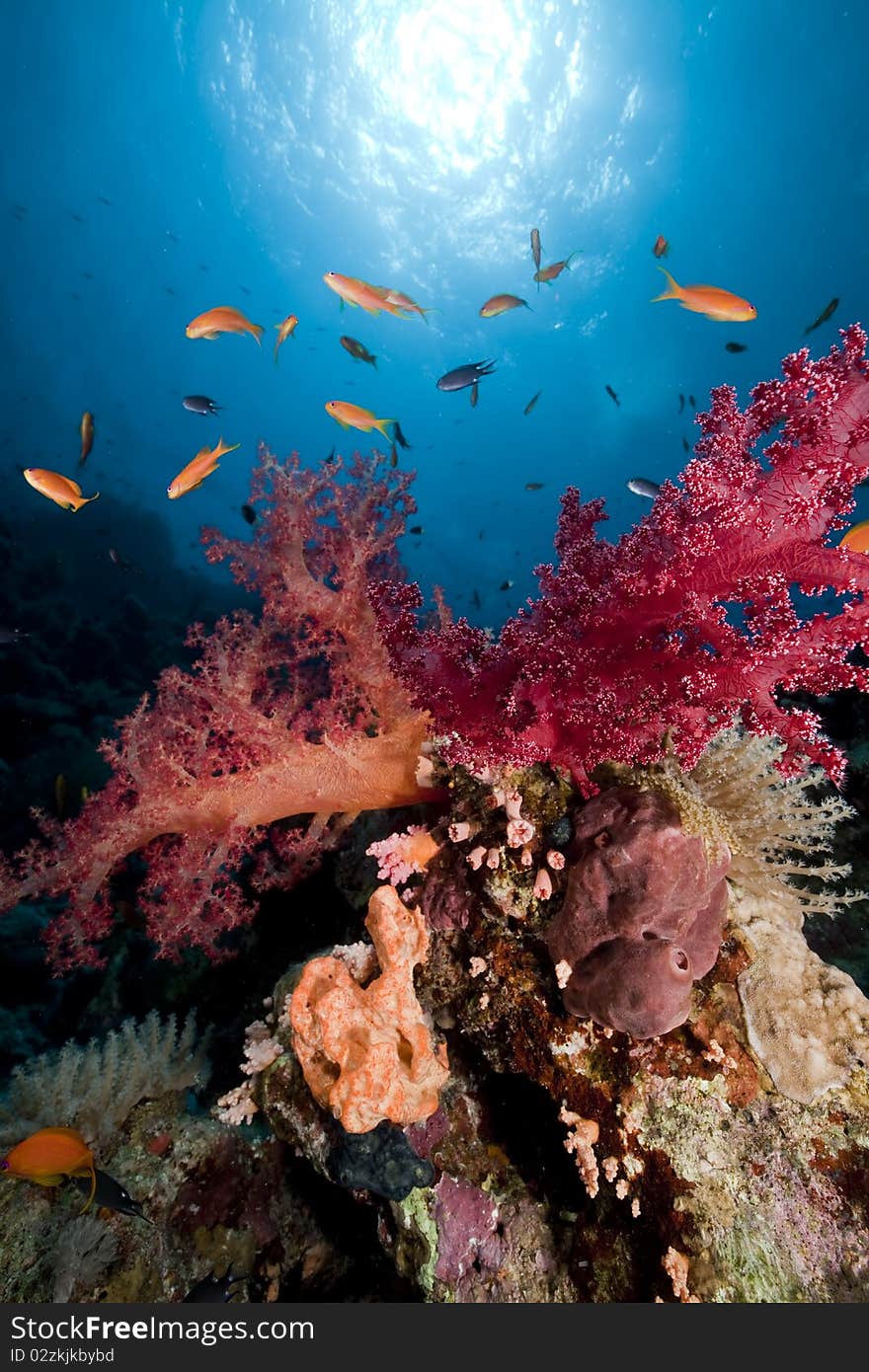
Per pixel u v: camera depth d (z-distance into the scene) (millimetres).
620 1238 2410
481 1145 2969
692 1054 2434
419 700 3062
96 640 16406
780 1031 2402
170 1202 3521
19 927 7723
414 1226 2816
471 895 2891
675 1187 2252
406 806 4086
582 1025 2549
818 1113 2314
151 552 28766
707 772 3018
